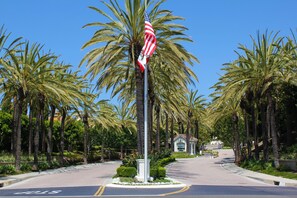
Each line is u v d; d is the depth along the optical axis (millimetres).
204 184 24656
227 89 38906
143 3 29500
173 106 53125
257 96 39438
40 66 38844
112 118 69250
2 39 32344
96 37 29984
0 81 35812
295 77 35438
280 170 34812
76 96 43625
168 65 32031
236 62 38812
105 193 18312
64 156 61375
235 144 53938
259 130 60406
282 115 50844
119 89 41344
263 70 36156
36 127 41750
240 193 18281
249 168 41125
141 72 30125
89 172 39250
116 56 32000
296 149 38844
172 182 24031
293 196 16859
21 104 37719
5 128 54781
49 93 40969
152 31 24312
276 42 36594
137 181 24297
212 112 53750
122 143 84688
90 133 74250
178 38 31266
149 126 44281
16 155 37562
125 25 29766
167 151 59250
